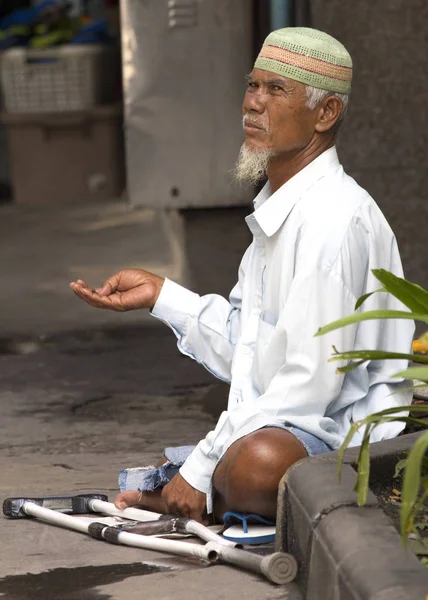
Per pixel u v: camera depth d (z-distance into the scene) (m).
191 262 15.12
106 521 7.42
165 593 6.15
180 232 16.17
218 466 6.84
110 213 24.39
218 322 7.77
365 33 12.31
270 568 6.10
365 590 4.99
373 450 6.55
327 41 7.04
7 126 26.31
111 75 26.80
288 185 7.11
